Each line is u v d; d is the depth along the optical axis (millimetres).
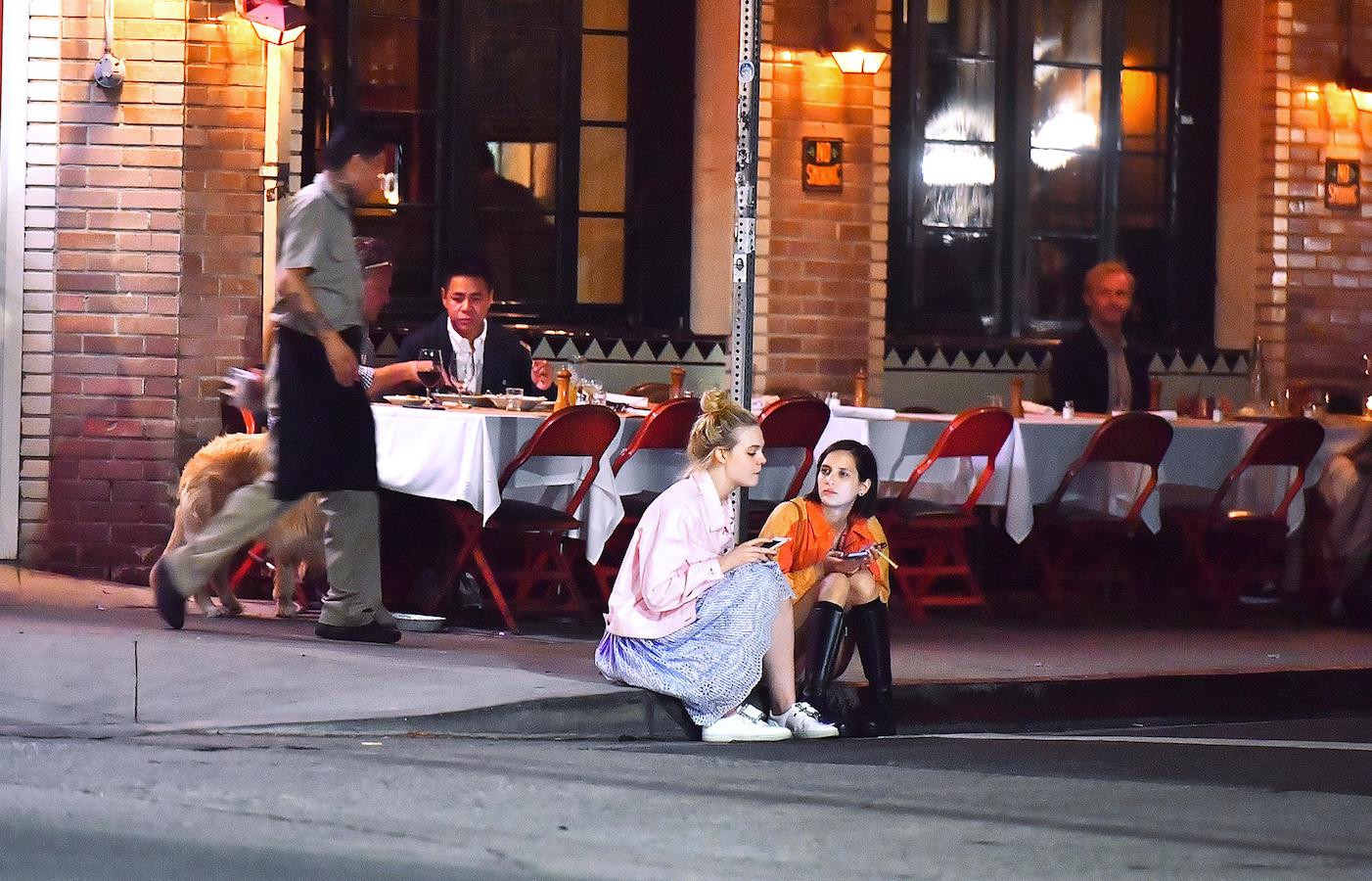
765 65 19984
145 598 16328
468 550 15766
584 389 17141
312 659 13125
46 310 17625
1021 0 21500
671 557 12531
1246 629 17359
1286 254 21812
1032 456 17219
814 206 20188
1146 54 21938
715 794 10094
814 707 13102
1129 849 9055
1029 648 15734
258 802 9461
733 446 12695
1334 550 18250
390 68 19797
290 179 18328
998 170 21500
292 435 13883
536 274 20328
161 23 17516
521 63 20188
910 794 10328
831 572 13266
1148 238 21969
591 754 11344
